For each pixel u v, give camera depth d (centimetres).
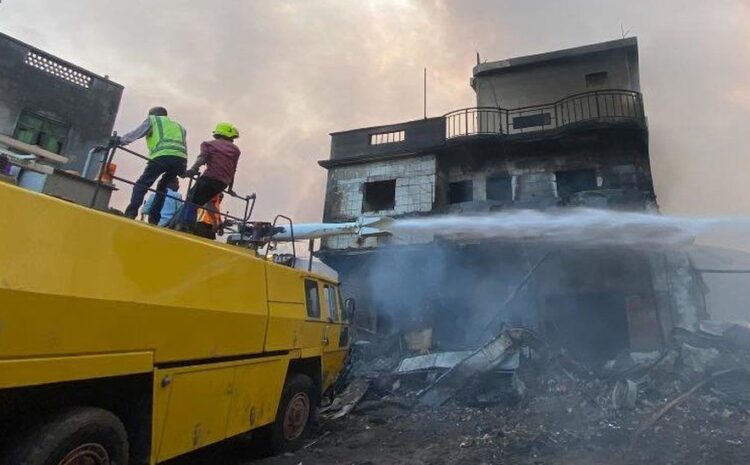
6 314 253
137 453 359
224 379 452
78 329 295
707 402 873
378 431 785
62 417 308
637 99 1468
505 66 1723
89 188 567
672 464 582
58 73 1527
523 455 633
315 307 696
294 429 631
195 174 557
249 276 504
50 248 283
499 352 1045
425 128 1733
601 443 680
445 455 636
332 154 1895
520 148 1548
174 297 379
